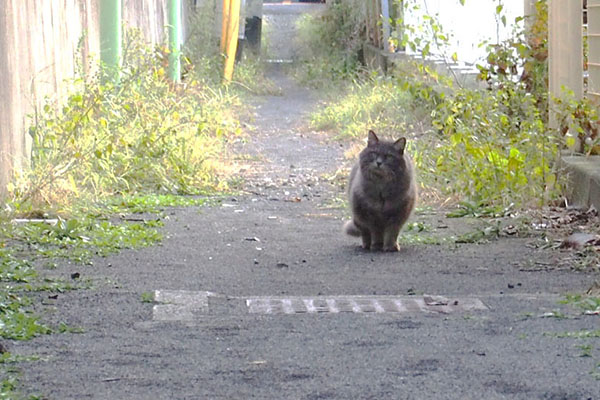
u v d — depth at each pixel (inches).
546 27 708.0
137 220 550.6
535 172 553.9
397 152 471.8
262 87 1391.5
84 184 604.1
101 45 826.2
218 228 533.6
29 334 305.9
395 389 249.0
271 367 271.0
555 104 620.4
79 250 455.5
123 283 394.0
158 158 680.4
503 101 658.8
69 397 245.1
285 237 512.4
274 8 1978.3
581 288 386.0
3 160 522.6
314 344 296.7
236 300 367.9
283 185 698.8
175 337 308.0
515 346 288.4
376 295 377.7
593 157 585.9
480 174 575.5
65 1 689.6
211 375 263.6
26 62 576.7
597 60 601.9
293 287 395.9
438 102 850.1
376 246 479.2
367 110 993.5
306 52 1715.1
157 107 738.2
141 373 265.6
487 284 399.2
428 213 572.7
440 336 304.0
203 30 1502.2
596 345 287.6
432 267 436.8
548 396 241.8
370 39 1547.7
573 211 544.4
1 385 252.2
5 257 424.5
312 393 247.0
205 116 862.5
